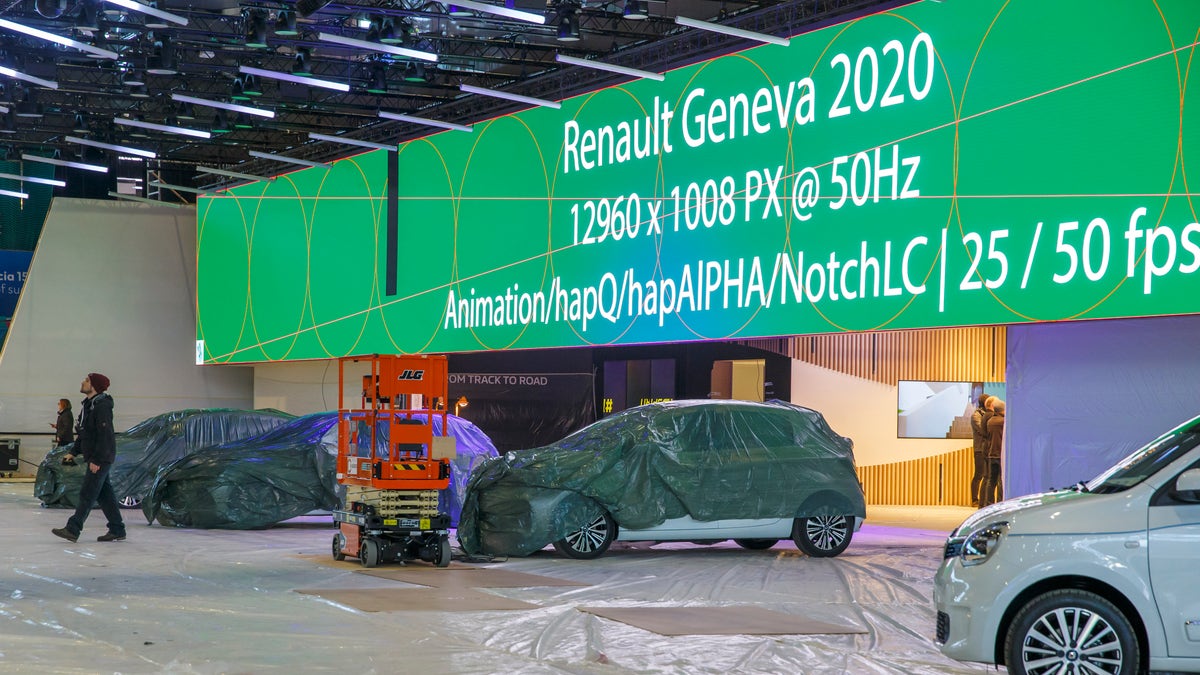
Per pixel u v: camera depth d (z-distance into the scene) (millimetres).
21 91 23250
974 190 15281
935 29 15797
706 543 14039
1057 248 14383
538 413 24109
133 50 21125
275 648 7500
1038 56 14672
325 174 26609
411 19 20438
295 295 27344
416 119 23016
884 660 7523
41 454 30562
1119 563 6277
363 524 12109
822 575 11797
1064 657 6344
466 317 23094
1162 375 14117
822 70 17219
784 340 21422
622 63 21266
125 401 31297
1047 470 15070
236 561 12367
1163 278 13367
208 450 16547
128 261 31500
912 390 21062
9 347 30641
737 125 18359
